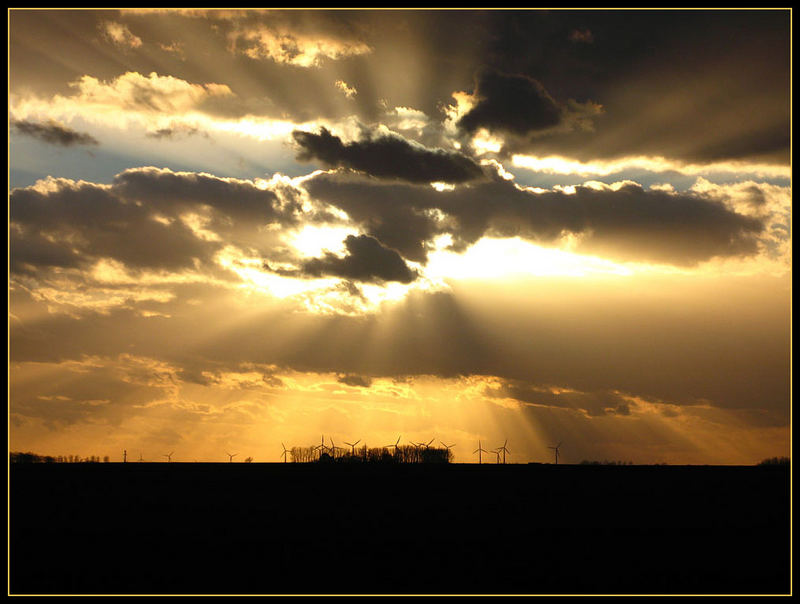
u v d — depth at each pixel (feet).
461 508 235.40
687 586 141.69
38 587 135.13
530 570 150.00
